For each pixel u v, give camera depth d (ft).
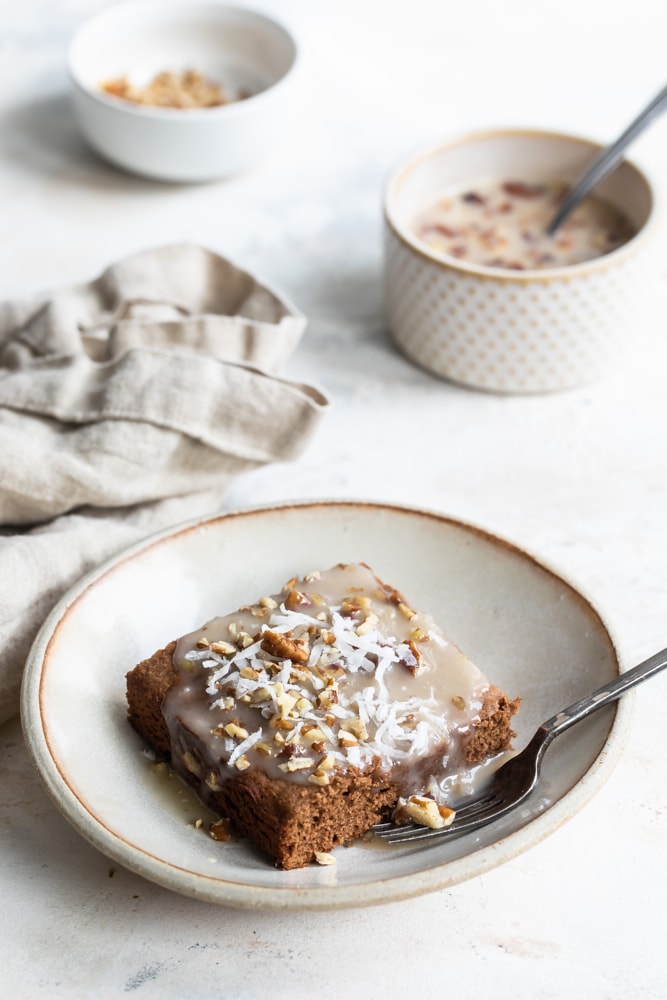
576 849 2.06
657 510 2.49
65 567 2.25
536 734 2.04
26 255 2.92
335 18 3.74
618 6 3.79
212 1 3.24
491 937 1.98
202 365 2.40
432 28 3.70
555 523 2.46
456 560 2.27
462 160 2.87
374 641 2.09
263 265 2.92
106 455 2.35
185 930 1.99
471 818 2.02
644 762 2.15
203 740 2.01
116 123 3.00
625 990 1.94
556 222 2.79
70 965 1.96
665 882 2.03
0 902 2.01
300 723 2.01
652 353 2.77
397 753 2.01
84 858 2.05
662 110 2.70
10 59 3.51
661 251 2.94
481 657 2.20
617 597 2.35
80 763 2.04
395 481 2.53
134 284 2.63
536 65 3.51
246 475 2.53
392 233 2.64
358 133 3.26
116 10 3.21
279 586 2.27
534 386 2.66
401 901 1.93
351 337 2.79
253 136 3.01
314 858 1.99
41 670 2.07
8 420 2.38
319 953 1.97
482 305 2.56
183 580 2.24
